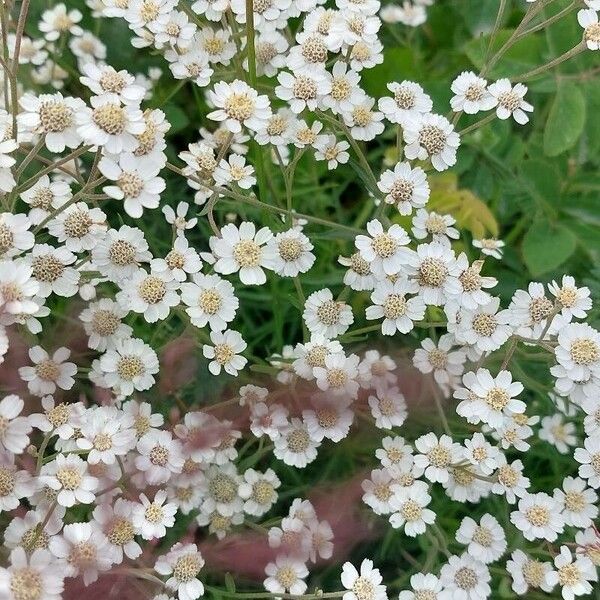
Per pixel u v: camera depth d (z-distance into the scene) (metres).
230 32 0.18
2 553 0.15
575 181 0.23
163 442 0.16
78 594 0.15
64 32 0.22
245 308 0.22
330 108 0.18
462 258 0.17
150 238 0.21
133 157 0.14
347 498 0.18
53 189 0.17
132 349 0.17
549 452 0.20
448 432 0.17
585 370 0.16
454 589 0.17
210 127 0.24
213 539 0.18
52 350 0.17
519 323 0.17
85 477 0.15
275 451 0.17
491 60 0.18
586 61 0.22
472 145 0.23
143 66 0.25
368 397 0.18
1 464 0.14
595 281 0.21
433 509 0.19
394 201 0.17
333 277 0.21
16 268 0.14
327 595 0.16
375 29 0.17
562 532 0.17
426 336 0.21
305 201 0.23
